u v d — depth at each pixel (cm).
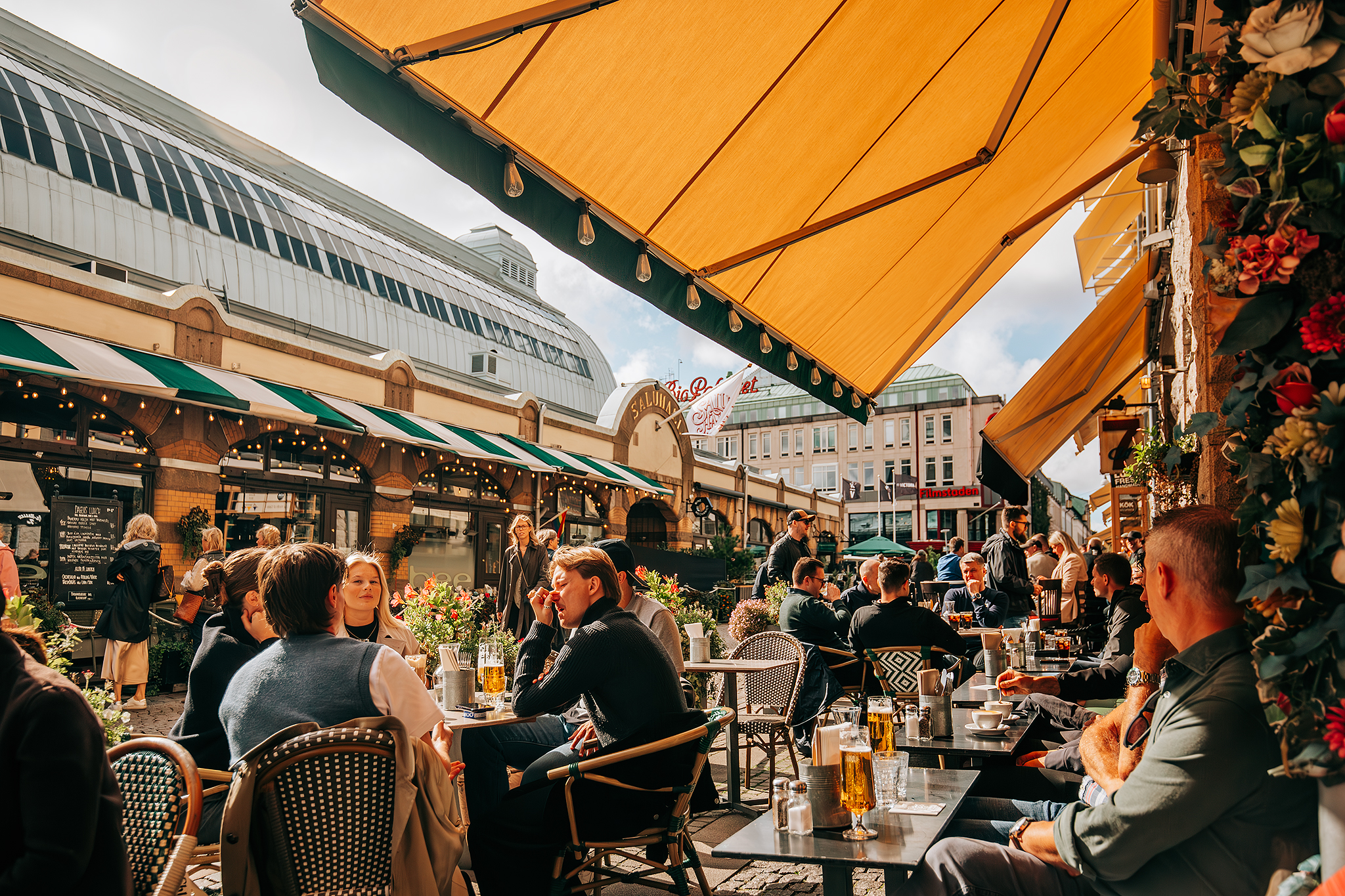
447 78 240
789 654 631
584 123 279
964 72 351
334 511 1468
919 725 387
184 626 1109
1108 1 335
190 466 1197
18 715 171
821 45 298
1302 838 185
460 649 554
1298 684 129
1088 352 998
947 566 1244
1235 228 140
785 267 412
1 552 718
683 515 2697
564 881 333
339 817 226
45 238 1488
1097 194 859
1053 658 699
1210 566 198
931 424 6612
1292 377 129
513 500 1908
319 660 271
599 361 3494
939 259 489
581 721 503
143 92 2016
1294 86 125
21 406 1031
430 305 2606
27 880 161
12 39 1778
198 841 326
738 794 561
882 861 219
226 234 1919
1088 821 205
